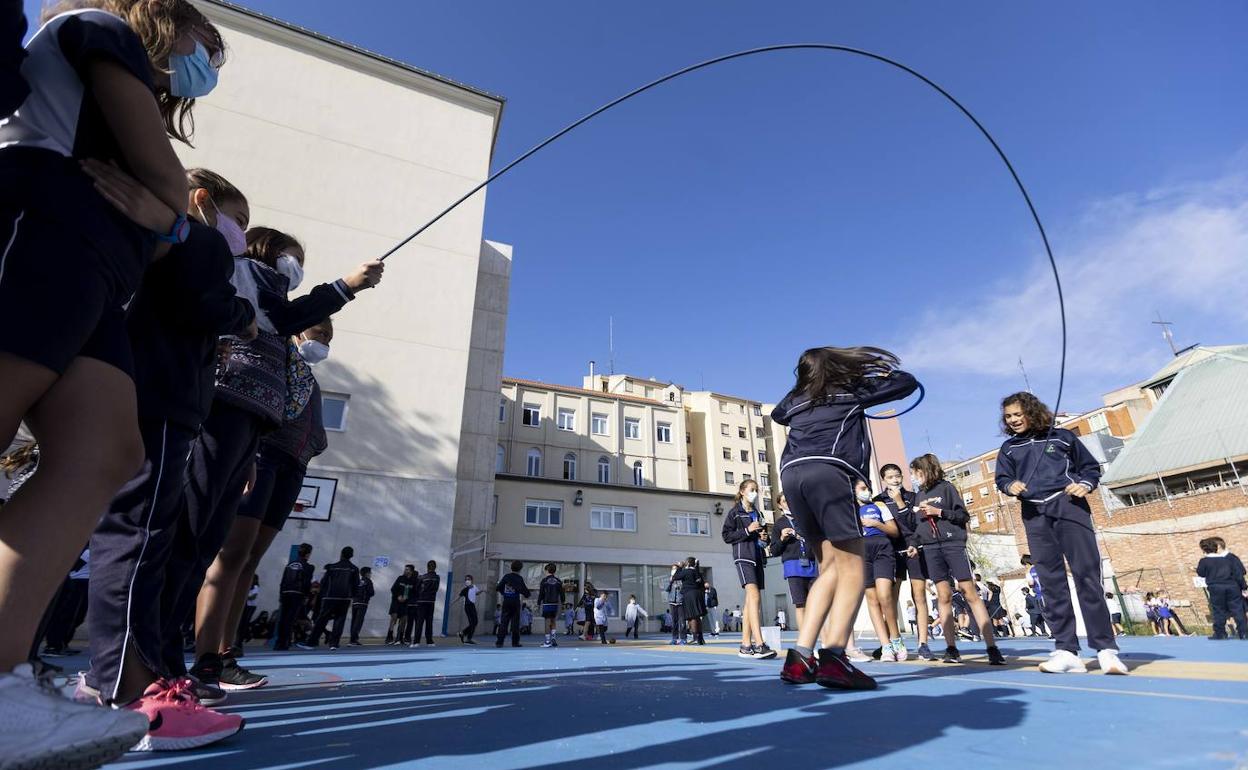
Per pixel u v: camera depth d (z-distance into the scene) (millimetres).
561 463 32188
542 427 32406
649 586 25453
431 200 15641
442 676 3275
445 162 16047
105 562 1433
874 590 4684
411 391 14250
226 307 1487
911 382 2615
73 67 918
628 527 25906
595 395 34438
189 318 1426
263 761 1262
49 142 882
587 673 3469
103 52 916
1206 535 20375
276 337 2125
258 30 14797
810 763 1265
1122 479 25328
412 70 16172
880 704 2072
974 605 4215
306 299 2170
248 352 1979
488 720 1765
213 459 1805
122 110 931
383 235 14938
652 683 2791
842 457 2533
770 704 2088
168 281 1370
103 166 911
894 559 4727
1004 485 3635
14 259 795
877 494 4848
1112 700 2150
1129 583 21891
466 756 1312
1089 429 38469
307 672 3559
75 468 848
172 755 1310
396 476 13547
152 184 975
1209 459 22625
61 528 822
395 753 1336
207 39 1230
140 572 1433
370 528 13000
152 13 1121
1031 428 3613
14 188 827
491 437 20078
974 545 27531
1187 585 20484
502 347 20922
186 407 1465
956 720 1760
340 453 13227
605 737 1520
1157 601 15836
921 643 4773
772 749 1388
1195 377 27594
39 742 677
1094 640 3250
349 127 15211
